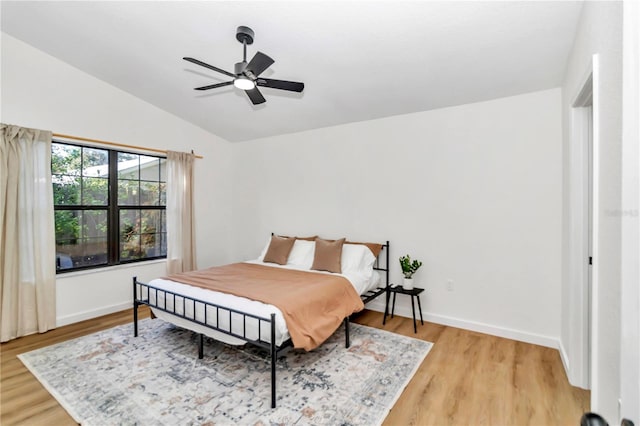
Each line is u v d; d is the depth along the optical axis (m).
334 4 2.13
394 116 3.66
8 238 2.88
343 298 2.91
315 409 1.94
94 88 3.53
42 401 2.03
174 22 2.55
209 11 2.35
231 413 1.90
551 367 2.44
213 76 3.34
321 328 2.44
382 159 3.75
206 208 4.80
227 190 5.16
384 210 3.74
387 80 2.98
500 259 3.05
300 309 2.39
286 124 4.25
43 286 3.11
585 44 1.79
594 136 1.39
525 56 2.42
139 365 2.47
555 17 2.01
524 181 2.92
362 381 2.25
